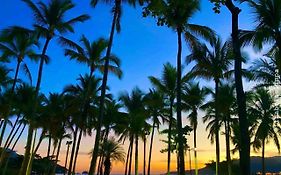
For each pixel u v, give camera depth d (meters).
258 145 42.03
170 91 36.78
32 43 33.81
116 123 47.22
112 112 46.62
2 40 30.70
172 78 36.34
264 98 39.47
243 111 10.84
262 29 18.89
